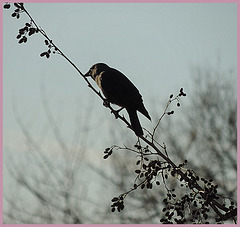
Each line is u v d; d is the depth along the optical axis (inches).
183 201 277.9
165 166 279.0
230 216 277.7
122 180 673.0
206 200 274.7
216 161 782.5
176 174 280.1
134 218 655.1
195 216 282.4
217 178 765.9
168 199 281.9
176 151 783.1
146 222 657.6
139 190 673.0
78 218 543.8
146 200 665.6
